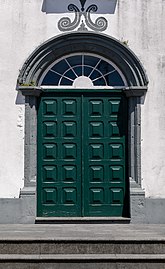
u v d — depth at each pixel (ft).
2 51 31.42
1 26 31.50
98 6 31.71
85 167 31.50
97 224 30.60
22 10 31.58
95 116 31.68
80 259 23.56
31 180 30.96
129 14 31.63
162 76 31.42
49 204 31.32
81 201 31.37
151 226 29.68
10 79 31.32
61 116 31.63
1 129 31.12
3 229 28.22
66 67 31.89
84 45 31.50
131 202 30.76
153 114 31.27
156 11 31.65
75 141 31.55
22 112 31.22
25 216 30.66
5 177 30.96
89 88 31.73
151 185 31.04
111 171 31.50
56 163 31.48
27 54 31.45
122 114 31.68
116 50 31.35
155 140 31.19
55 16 31.60
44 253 24.41
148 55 31.50
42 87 31.60
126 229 28.25
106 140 31.58
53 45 31.24
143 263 23.66
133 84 31.30
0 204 30.78
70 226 29.60
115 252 24.50
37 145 31.48
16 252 24.44
